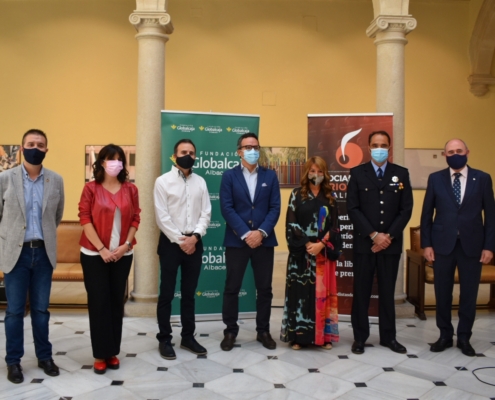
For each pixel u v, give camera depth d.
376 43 5.56
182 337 4.32
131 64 9.19
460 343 4.34
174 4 9.20
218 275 5.25
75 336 4.67
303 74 9.39
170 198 4.11
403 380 3.70
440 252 4.33
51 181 3.71
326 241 4.20
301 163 9.41
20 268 3.59
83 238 3.68
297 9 9.34
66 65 9.15
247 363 4.01
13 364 3.61
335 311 4.35
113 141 9.21
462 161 4.27
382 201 4.25
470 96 9.62
